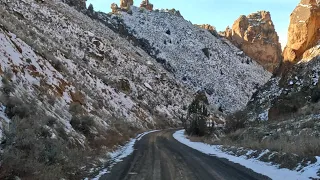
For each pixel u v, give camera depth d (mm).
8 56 14461
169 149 19969
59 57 28797
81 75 31734
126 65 69875
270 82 44812
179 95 82688
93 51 59156
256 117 37531
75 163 10492
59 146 10281
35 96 13758
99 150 14867
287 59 42125
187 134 36375
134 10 167625
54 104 15242
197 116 35594
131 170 11211
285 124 25047
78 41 57719
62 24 60312
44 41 30250
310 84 33656
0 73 12141
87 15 103688
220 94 108500
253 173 11070
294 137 18531
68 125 14516
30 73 15648
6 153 7039
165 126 57312
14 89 11883
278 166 12055
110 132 21672
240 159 15188
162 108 66125
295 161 11516
